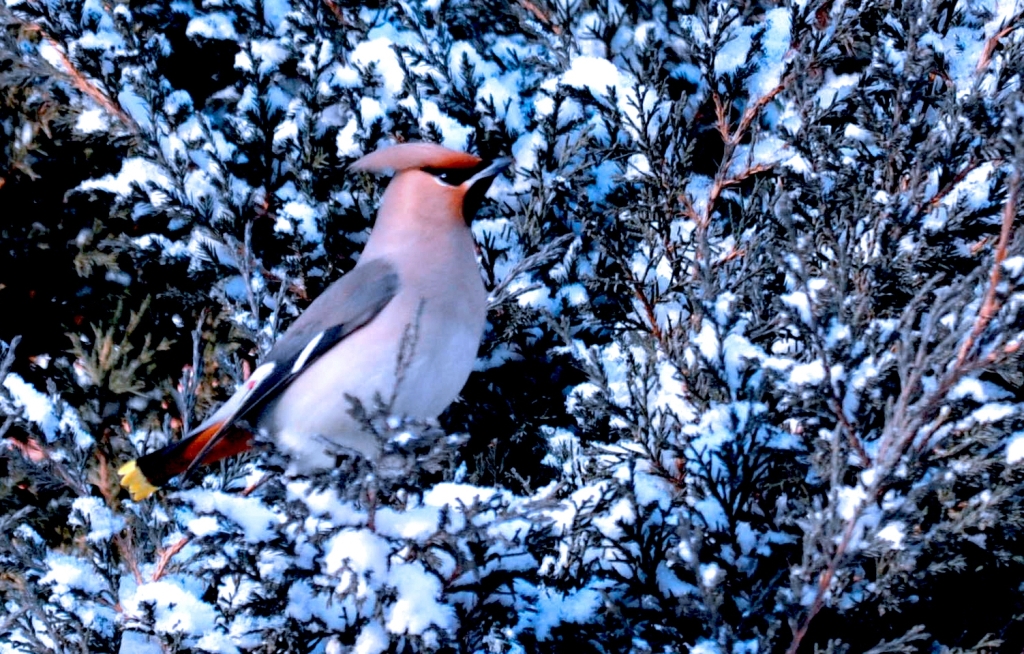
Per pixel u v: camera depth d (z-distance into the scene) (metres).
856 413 7.66
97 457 9.88
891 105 10.06
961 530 7.30
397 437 6.26
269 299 10.17
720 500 7.78
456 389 7.94
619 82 10.18
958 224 8.79
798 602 6.95
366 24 11.10
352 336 7.64
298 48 10.74
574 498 7.59
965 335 7.33
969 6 10.98
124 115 10.35
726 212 10.51
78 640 8.06
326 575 6.74
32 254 11.19
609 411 8.38
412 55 10.47
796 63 9.83
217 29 10.87
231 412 7.68
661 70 10.88
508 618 7.36
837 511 6.86
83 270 10.84
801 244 8.73
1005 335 6.80
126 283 11.05
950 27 10.97
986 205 9.01
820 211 9.20
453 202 8.06
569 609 7.68
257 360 9.88
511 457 10.09
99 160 11.29
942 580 8.07
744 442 7.79
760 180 9.83
